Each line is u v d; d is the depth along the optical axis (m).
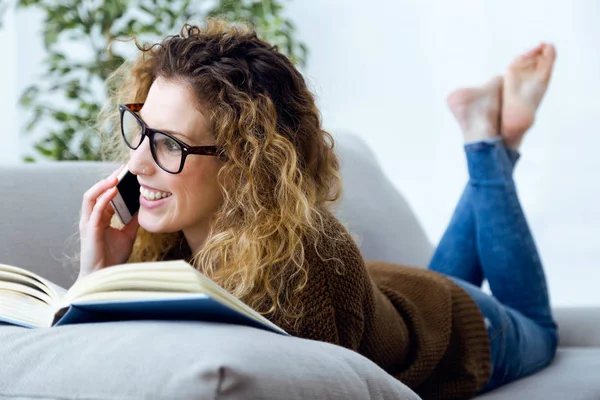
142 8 3.09
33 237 1.63
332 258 1.33
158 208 1.35
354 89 4.15
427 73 4.09
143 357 0.88
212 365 0.82
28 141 3.90
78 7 3.13
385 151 4.16
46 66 3.91
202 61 1.35
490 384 1.88
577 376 1.82
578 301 3.99
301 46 3.27
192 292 0.92
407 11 4.10
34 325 1.13
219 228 1.34
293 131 1.40
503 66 4.00
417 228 2.36
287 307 1.28
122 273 1.00
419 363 1.57
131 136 1.41
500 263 2.17
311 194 1.37
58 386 0.90
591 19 3.91
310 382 0.88
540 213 4.02
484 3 4.01
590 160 3.96
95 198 1.50
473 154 2.21
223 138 1.32
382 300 1.53
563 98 3.97
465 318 1.75
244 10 3.15
